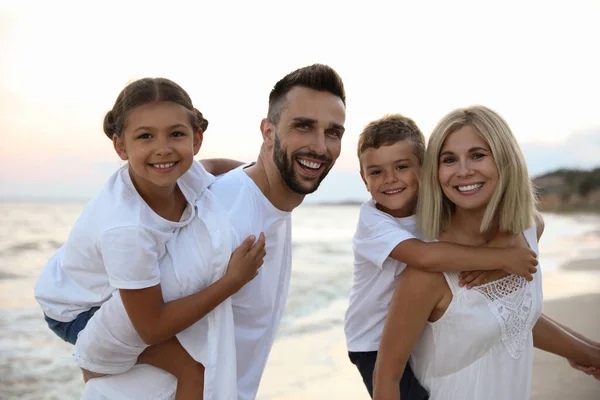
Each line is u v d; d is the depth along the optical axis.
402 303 2.27
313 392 4.98
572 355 2.81
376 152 2.64
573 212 42.06
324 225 32.59
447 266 2.20
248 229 2.42
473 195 2.24
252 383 2.66
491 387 2.29
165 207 2.28
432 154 2.31
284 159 2.52
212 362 2.26
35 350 7.53
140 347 2.26
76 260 2.36
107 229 2.12
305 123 2.49
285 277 2.77
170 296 2.23
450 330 2.26
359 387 5.13
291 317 8.43
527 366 2.34
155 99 2.13
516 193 2.25
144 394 2.37
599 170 42.84
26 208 34.91
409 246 2.34
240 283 2.23
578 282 9.46
